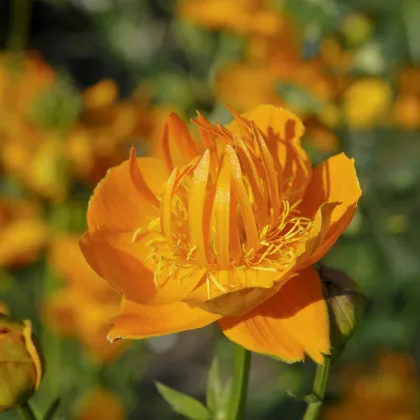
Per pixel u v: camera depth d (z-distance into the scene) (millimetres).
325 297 412
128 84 997
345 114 549
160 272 412
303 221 414
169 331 403
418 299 597
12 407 413
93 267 409
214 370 437
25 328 411
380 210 542
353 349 600
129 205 419
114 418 559
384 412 541
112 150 539
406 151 586
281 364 652
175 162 425
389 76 562
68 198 543
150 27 817
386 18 590
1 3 1031
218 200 402
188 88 643
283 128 421
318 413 422
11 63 557
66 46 963
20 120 540
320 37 554
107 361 566
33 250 559
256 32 574
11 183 572
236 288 408
